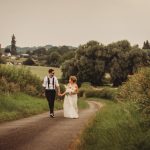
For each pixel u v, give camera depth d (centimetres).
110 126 1345
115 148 1038
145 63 1862
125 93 2359
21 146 1080
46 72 12656
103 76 12056
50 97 2067
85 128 1472
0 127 1505
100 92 9394
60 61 18338
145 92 1538
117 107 2031
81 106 4125
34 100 3023
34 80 3878
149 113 1430
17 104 2397
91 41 12138
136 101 1553
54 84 2075
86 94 9775
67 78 12381
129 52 11531
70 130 1424
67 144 1126
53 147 1075
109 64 11906
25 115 2123
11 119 1864
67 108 2042
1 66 3503
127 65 11556
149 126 1314
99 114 2042
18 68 3756
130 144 1072
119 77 11612
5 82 3044
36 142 1149
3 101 2253
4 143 1126
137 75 1756
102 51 11856
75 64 12175
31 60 18050
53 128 1480
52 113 2056
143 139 1094
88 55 12006
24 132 1355
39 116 2108
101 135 1226
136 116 1458
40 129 1443
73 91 2058
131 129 1280
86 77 12038
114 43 11862
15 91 3081
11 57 19975
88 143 1169
